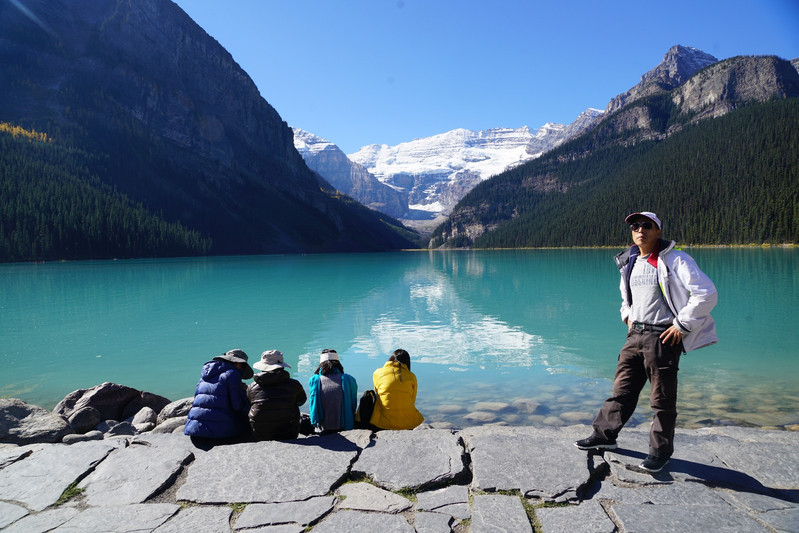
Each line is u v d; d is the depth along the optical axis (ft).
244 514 10.87
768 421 21.90
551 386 29.45
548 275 138.21
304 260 317.42
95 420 21.52
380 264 247.91
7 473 13.24
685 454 13.56
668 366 12.21
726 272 122.31
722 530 9.77
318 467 13.32
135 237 370.94
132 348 42.01
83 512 11.07
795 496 11.13
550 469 12.65
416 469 12.91
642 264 12.94
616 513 10.53
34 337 47.32
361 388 29.71
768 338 41.60
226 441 16.01
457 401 26.81
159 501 11.66
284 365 16.76
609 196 624.18
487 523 10.16
